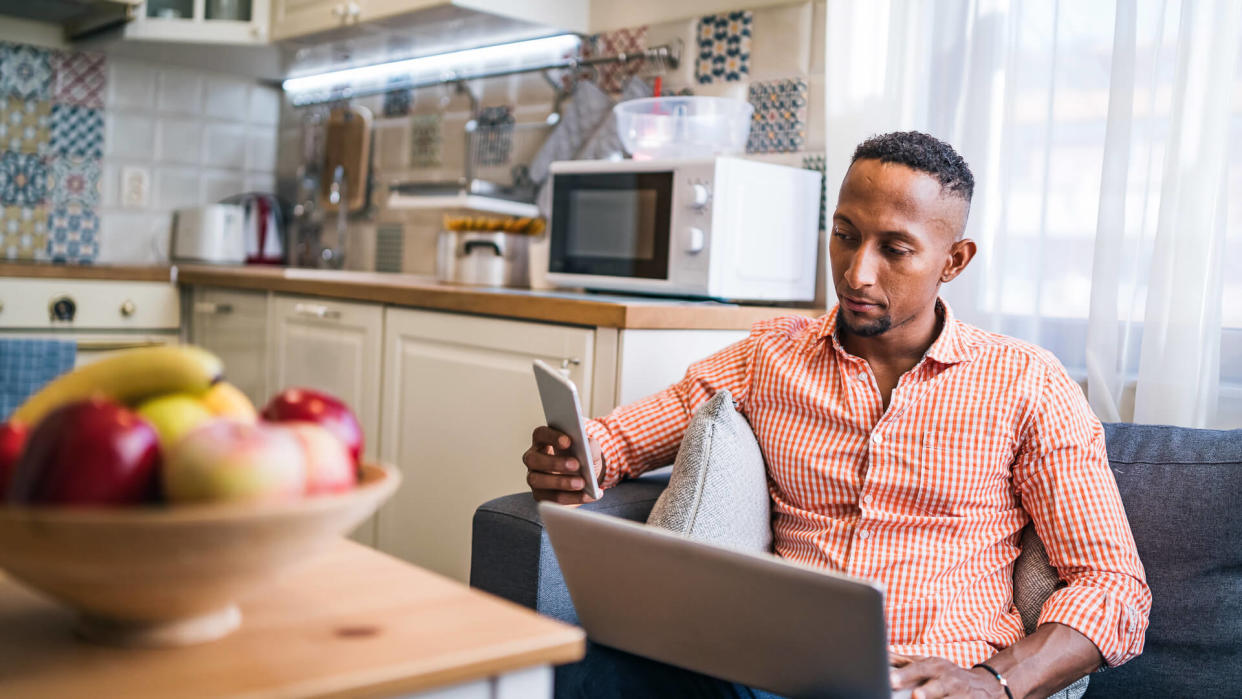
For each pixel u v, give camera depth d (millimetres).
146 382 661
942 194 1321
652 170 2146
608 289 2291
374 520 2479
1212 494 1368
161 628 586
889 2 2090
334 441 603
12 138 3404
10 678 536
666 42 2670
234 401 670
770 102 2467
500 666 610
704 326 1962
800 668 963
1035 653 1175
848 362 1405
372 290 2438
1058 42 1903
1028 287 1955
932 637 1291
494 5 2641
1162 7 1751
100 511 501
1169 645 1338
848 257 1369
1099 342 1800
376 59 3377
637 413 1587
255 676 549
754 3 2494
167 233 3727
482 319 2152
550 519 1050
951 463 1329
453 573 2238
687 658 1052
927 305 1354
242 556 532
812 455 1411
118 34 3246
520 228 2639
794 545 1427
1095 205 1879
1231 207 1718
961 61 2014
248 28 3238
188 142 3768
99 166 3574
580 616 1120
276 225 3807
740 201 2086
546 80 2967
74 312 3002
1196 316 1685
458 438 2221
